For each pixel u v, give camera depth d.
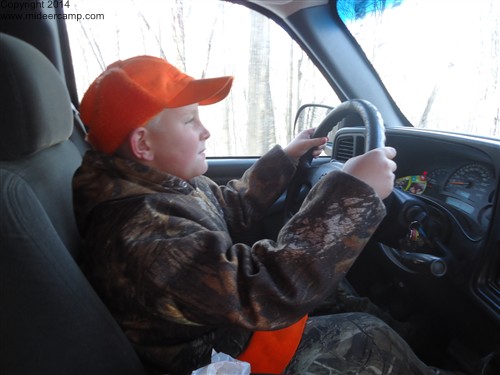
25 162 0.72
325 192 0.70
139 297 0.65
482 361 1.02
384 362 0.82
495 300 0.93
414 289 1.21
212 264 0.63
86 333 0.64
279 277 0.64
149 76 0.74
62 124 0.85
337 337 0.87
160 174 0.73
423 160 1.35
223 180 1.89
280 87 2.21
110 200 0.70
